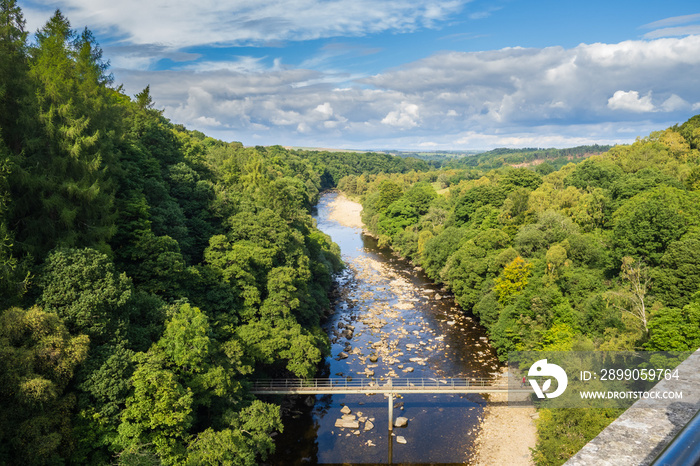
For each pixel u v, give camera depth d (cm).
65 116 4588
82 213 4662
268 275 6506
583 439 4150
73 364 3444
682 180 10512
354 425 5541
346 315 9012
